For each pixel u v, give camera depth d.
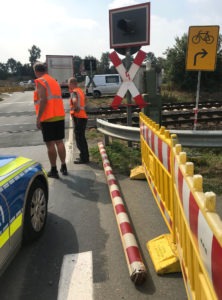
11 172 3.60
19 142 10.40
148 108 8.61
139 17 7.75
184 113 14.52
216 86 30.41
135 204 5.16
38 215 4.13
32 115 17.78
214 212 1.81
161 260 3.41
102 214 4.84
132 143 8.73
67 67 32.47
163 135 3.95
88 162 7.63
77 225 4.52
